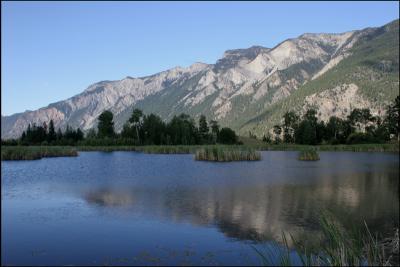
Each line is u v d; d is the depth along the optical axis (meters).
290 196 32.25
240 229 21.55
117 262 16.33
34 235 20.23
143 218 24.05
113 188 36.91
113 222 23.03
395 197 31.62
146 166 62.19
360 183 40.44
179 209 26.83
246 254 17.27
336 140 166.25
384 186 38.22
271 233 20.73
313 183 40.53
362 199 30.80
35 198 31.22
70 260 16.58
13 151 78.06
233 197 31.73
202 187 37.50
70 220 23.45
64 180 43.34
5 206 27.88
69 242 19.05
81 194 33.28
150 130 161.75
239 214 25.28
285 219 23.97
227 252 17.56
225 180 43.12
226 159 73.50
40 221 23.25
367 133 163.12
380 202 29.44
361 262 13.43
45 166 62.53
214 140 176.75
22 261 16.42
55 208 27.14
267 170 54.75
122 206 27.89
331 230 15.73
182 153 104.94
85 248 18.12
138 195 32.72
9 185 39.19
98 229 21.36
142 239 19.59
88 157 86.94
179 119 175.00
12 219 23.70
